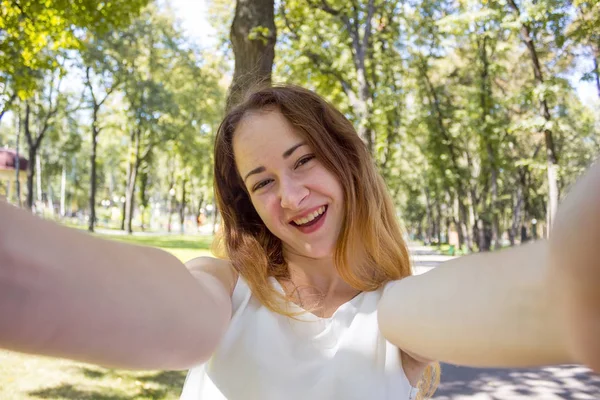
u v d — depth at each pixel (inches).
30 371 207.5
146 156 1562.5
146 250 18.7
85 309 14.3
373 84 842.2
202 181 2119.8
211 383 42.8
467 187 1375.5
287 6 644.1
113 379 206.2
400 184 1716.3
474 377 256.2
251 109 46.6
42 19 414.3
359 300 45.4
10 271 12.9
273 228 45.3
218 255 55.6
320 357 42.3
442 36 912.9
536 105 864.3
